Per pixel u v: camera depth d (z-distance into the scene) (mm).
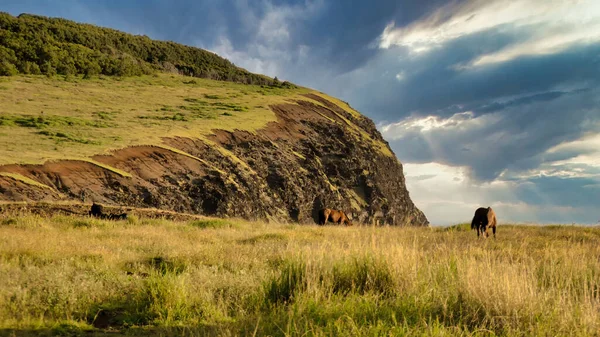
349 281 6219
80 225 18219
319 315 4633
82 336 4508
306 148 93562
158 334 4578
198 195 54281
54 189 37562
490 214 16344
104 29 178500
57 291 5855
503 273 6102
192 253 10031
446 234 16906
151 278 6242
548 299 5188
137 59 149625
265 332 4215
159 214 29484
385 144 137875
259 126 87500
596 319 4617
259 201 66188
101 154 47844
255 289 6363
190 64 177125
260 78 196000
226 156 66688
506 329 4414
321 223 31484
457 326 4312
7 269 7098
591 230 19234
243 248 11742
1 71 91312
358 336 3930
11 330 4484
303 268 6273
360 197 98812
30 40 115250
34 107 66875
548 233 18000
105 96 87000
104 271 7672
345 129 113125
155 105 86750
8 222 17250
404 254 7281
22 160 39000
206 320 5105
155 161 53719
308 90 154625
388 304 5223
